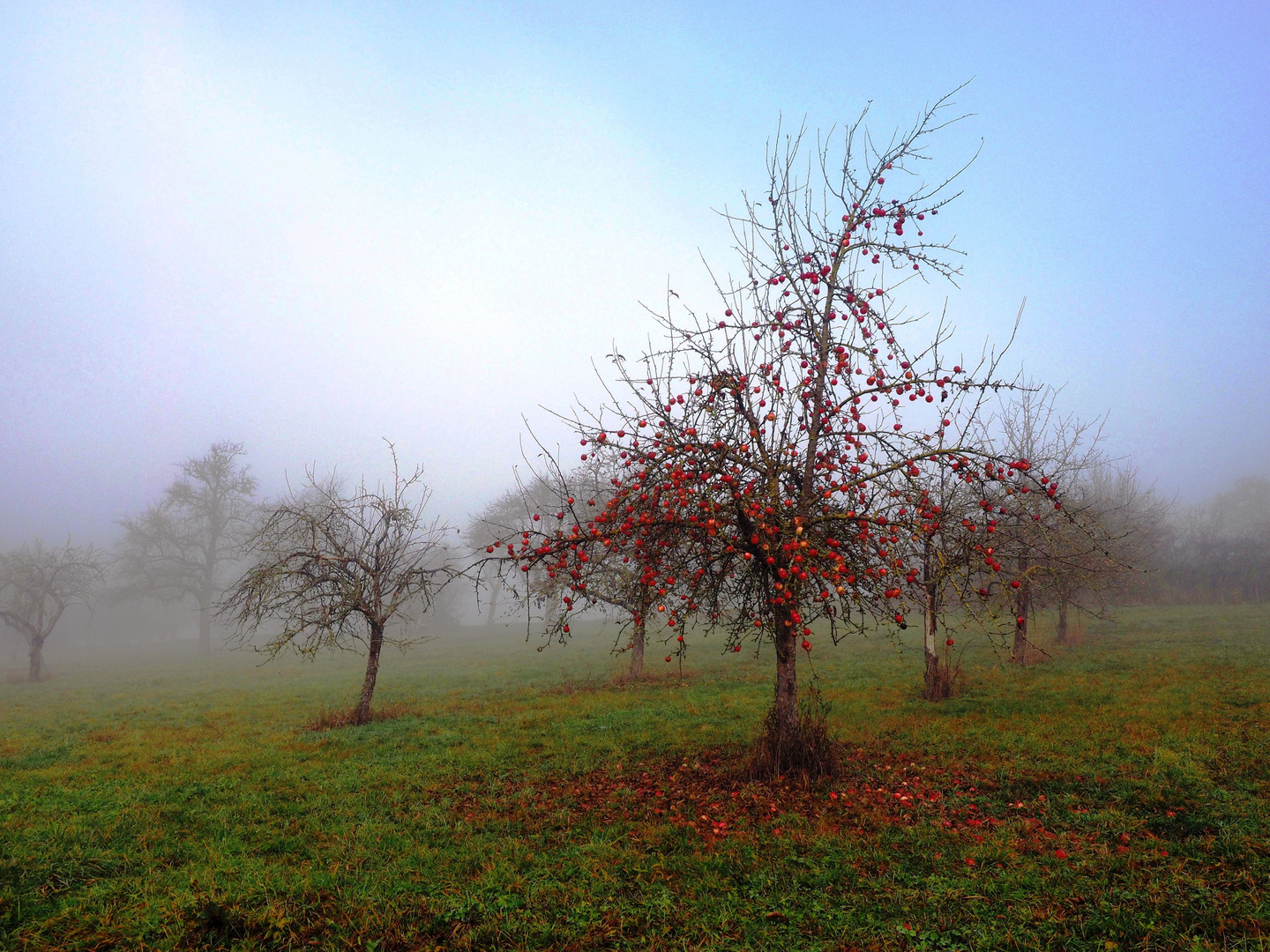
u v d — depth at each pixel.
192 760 11.66
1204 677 14.24
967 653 20.77
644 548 8.26
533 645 38.34
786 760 8.83
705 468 7.85
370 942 5.11
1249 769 8.09
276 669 32.44
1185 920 4.98
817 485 9.09
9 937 5.21
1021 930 4.92
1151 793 7.51
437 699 18.53
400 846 7.07
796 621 7.48
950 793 8.10
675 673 20.53
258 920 5.39
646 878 6.11
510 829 7.57
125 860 6.75
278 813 8.41
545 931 5.20
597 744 11.54
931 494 10.41
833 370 8.70
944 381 7.43
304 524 16.28
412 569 15.74
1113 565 16.16
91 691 26.08
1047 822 7.03
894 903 5.45
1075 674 15.67
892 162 9.05
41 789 9.80
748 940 5.00
